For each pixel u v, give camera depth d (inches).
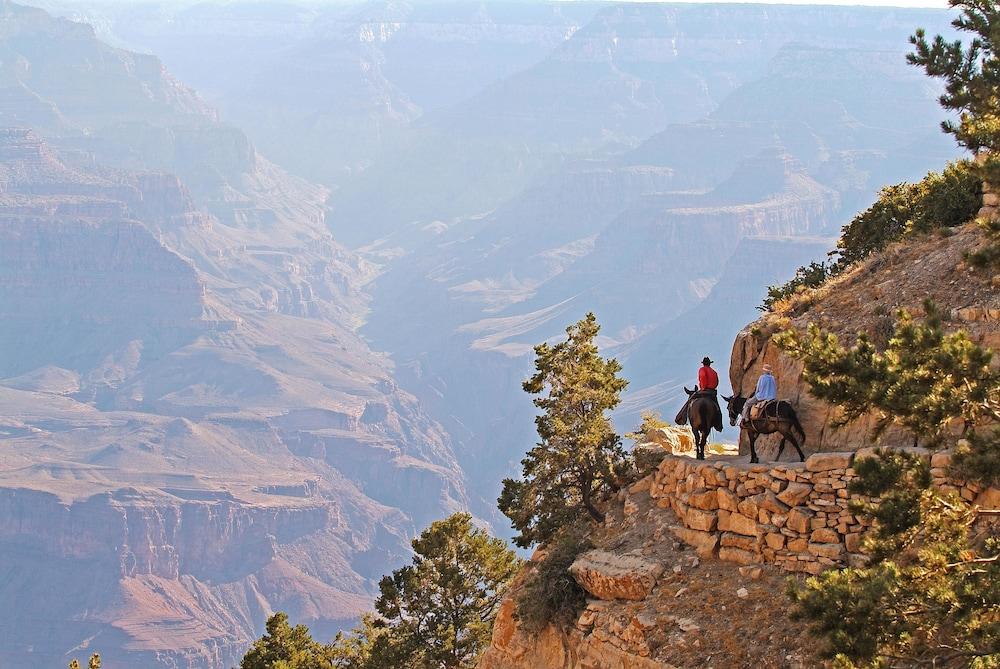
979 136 2458.2
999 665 1861.5
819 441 2768.2
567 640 2928.2
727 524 2736.2
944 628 2142.0
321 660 4443.9
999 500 2365.9
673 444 3282.5
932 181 3663.9
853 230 4067.4
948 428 2516.0
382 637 4089.6
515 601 3176.7
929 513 2174.0
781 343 2306.8
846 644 2023.9
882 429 2267.5
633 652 2689.5
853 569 2235.5
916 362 2186.3
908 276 2967.5
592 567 2883.9
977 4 2642.7
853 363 2228.1
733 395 2982.3
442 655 3882.9
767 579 2610.7
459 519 4114.2
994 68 2561.5
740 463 2775.6
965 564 2106.3
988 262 2274.9
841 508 2559.1
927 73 2645.2
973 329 2709.2
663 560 2797.7
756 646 2513.5
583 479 3284.9
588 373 3373.5
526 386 3437.5
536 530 3348.9
